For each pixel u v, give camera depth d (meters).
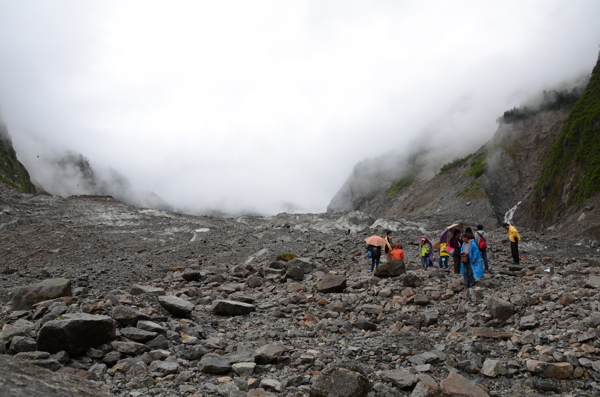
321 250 25.59
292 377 6.29
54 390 3.13
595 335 7.94
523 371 7.08
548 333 8.51
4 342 6.59
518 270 17.20
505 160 160.12
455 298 12.43
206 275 17.78
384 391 6.06
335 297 13.05
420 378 6.50
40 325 7.86
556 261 20.48
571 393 6.31
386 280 15.35
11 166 115.75
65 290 10.55
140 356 6.92
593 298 10.58
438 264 20.52
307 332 9.40
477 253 13.23
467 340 8.59
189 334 8.58
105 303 9.80
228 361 6.95
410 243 27.67
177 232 36.34
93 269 19.12
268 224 42.94
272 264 19.11
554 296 11.33
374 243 17.83
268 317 10.93
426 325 10.16
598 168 75.44
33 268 20.30
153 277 18.17
